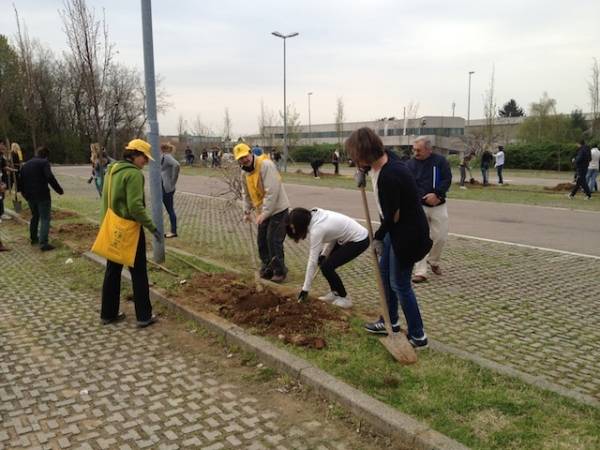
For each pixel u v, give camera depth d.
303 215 5.19
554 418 3.28
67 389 4.01
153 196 7.20
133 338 5.03
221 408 3.68
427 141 6.79
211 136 56.94
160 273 6.89
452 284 6.71
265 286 6.22
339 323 4.92
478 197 17.39
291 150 48.75
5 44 40.59
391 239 4.16
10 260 8.39
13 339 5.04
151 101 7.07
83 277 7.24
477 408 3.40
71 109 54.38
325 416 3.53
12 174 13.63
